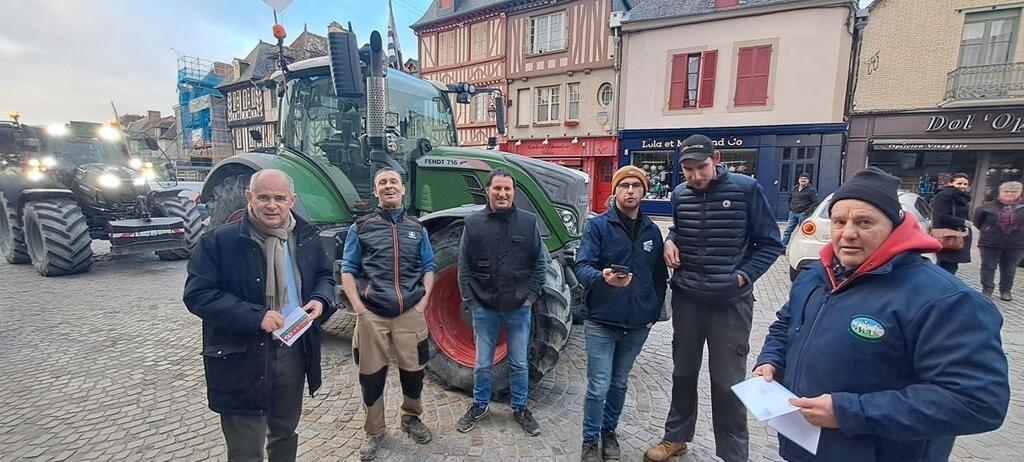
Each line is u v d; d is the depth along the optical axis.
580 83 14.59
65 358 3.64
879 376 1.24
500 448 2.51
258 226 1.84
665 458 2.42
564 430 2.69
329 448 2.49
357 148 4.26
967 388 1.06
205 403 2.96
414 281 2.52
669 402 3.09
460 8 17.50
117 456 2.40
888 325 1.22
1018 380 3.37
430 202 4.02
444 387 3.18
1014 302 5.33
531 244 2.57
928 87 10.95
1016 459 2.49
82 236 6.38
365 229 2.53
